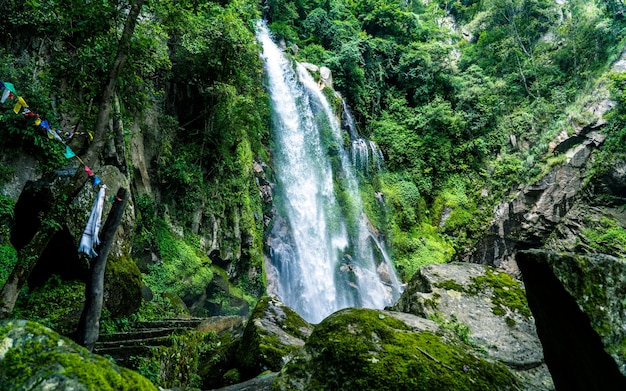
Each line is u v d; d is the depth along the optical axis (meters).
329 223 20.72
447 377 2.61
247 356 5.05
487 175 27.42
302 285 17.52
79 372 1.63
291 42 26.28
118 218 4.27
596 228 23.80
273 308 6.41
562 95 27.72
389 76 30.52
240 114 13.18
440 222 26.72
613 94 24.33
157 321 7.23
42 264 6.10
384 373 2.53
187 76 12.81
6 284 3.77
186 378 5.21
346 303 19.05
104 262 4.12
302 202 19.66
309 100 22.83
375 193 24.77
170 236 11.25
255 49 13.23
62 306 5.61
